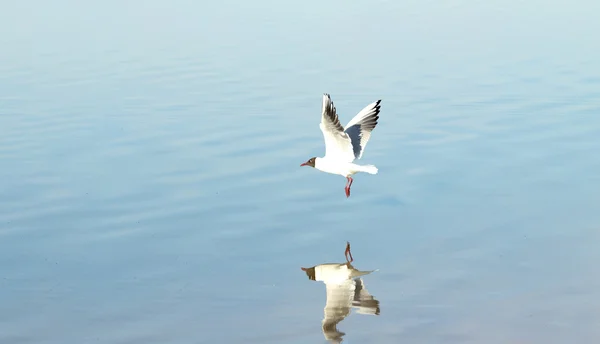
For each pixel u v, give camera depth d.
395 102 28.48
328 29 38.97
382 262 17.44
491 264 17.16
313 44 36.19
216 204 20.38
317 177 22.08
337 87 30.11
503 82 30.44
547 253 17.50
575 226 18.70
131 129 26.06
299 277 16.94
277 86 30.27
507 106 27.73
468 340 14.25
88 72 32.25
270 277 16.95
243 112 27.56
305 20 40.75
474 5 44.34
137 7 43.97
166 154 23.88
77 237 18.75
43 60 34.00
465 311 15.30
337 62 33.34
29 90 30.12
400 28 39.16
